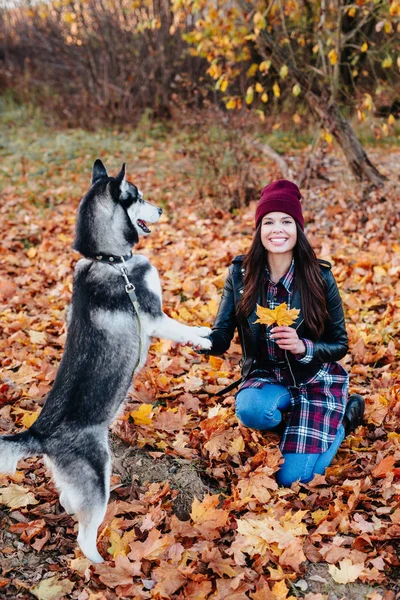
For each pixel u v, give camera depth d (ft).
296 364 10.71
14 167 33.58
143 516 9.50
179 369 13.85
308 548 8.77
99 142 37.63
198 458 10.83
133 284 9.94
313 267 10.55
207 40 24.14
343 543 8.88
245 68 38.29
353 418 11.06
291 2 26.30
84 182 31.14
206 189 27.12
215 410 11.78
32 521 9.35
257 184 26.99
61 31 45.75
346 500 9.80
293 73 25.14
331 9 28.04
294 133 37.01
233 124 27.61
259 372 11.22
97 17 43.14
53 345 15.29
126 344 9.63
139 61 43.11
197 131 34.37
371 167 25.11
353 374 13.37
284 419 11.27
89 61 44.75
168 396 12.79
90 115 42.68
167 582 8.20
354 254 19.80
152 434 11.38
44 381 13.44
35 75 49.06
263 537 8.76
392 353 13.83
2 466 8.16
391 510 9.37
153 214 11.11
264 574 8.53
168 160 33.71
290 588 8.22
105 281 9.76
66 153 35.60
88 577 8.45
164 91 42.47
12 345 15.20
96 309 9.56
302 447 10.25
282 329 10.05
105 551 9.07
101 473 8.78
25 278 19.60
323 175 27.17
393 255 19.07
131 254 10.39
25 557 8.88
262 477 9.87
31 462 11.00
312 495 9.80
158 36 41.96
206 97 40.70
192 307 16.67
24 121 44.34
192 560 8.66
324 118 25.21
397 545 8.85
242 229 23.07
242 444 10.94
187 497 9.88
